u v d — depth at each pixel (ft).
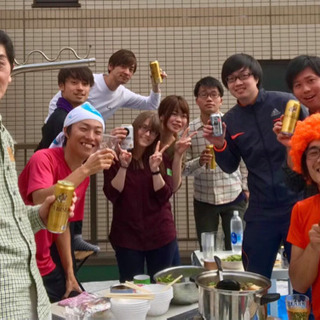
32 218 5.91
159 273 8.01
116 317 6.55
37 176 8.14
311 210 6.75
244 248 9.68
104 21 19.21
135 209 10.65
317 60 8.75
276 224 9.30
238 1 19.39
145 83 19.40
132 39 19.30
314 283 6.72
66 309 6.91
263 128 9.50
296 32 19.49
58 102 12.89
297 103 8.23
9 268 4.95
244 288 6.34
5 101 19.08
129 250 10.65
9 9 19.06
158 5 19.29
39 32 19.11
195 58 19.43
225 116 10.08
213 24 19.39
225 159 10.12
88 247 13.91
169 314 7.13
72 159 8.61
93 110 8.56
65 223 5.96
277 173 9.26
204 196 14.25
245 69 9.37
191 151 14.30
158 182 10.62
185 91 19.47
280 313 9.91
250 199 9.75
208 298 6.01
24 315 5.00
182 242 19.01
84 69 12.80
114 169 10.69
